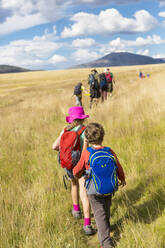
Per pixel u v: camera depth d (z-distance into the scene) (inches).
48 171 202.4
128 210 140.1
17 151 280.4
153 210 136.4
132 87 722.8
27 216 139.1
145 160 197.9
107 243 110.5
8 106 816.9
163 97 402.3
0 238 125.2
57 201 158.2
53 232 130.3
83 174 123.0
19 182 194.7
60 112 492.1
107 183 110.0
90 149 116.0
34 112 508.1
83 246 122.3
